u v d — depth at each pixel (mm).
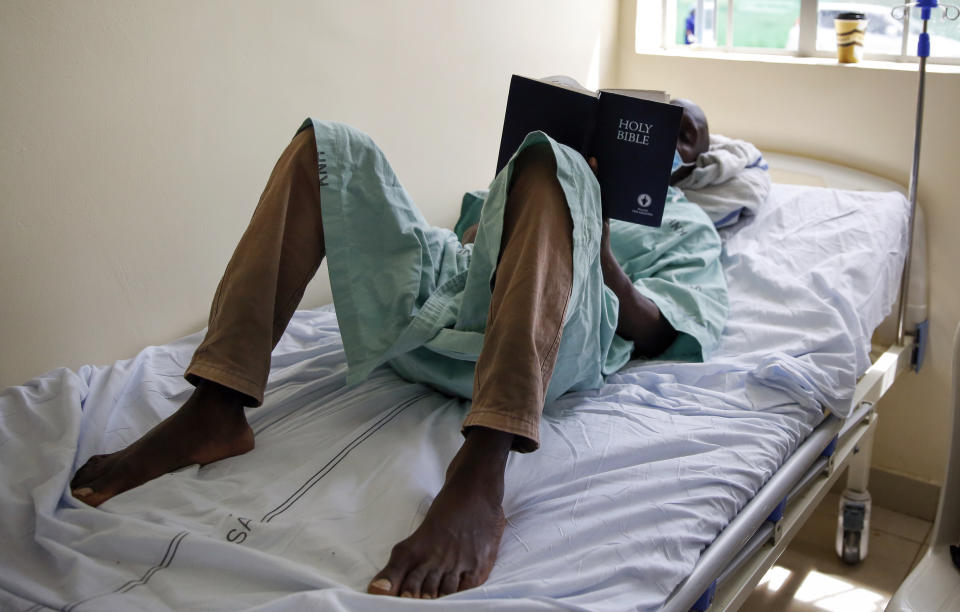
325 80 1958
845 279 1897
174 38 1666
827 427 1543
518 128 1407
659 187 1405
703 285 1849
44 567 1019
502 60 2410
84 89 1551
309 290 2025
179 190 1734
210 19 1717
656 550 1084
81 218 1587
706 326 1705
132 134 1636
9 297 1507
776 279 1881
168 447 1201
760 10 2662
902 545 2205
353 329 1384
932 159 2270
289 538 1048
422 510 1117
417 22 2139
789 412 1470
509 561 1061
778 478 1335
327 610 881
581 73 2699
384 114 2115
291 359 1607
